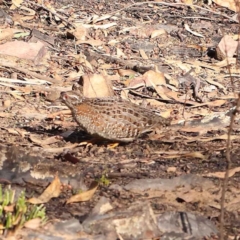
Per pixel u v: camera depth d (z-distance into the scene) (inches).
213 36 521.3
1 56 454.6
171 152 333.7
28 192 277.7
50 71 447.8
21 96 411.2
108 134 340.2
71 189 283.0
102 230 245.4
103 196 273.4
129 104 349.4
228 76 463.8
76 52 476.7
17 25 501.4
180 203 273.7
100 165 311.6
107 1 559.5
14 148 302.7
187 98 429.7
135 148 342.0
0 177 291.1
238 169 305.9
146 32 514.0
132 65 462.9
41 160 300.8
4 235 239.6
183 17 546.9
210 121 379.6
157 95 430.6
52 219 253.1
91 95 417.1
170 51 493.4
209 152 334.6
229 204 273.9
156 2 553.3
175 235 245.6
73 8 537.6
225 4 568.7
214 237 248.2
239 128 373.7
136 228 246.4
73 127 372.2
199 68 471.8
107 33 509.0
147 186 284.7
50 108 398.6
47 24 512.1
